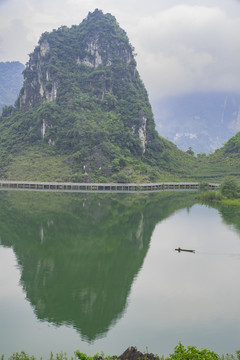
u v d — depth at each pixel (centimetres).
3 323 5291
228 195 16750
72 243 9075
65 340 4919
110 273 7119
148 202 16075
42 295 6131
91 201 16050
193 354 3778
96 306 5766
